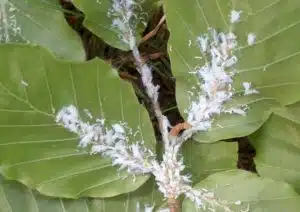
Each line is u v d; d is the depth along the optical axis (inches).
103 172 5.9
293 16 5.8
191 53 5.9
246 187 5.9
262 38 5.9
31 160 5.8
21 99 5.7
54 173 5.8
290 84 5.9
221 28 5.9
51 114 5.8
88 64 5.6
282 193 5.9
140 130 5.9
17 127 5.7
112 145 5.9
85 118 5.8
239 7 5.8
